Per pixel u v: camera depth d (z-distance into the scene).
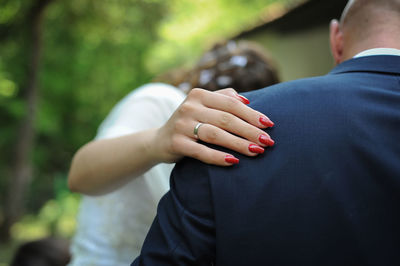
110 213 1.27
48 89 11.47
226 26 16.16
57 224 10.13
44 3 8.47
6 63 9.45
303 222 0.76
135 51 12.62
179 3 13.12
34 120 8.87
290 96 0.86
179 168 0.89
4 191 10.24
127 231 1.27
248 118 0.83
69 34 10.91
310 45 5.99
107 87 13.00
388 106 0.82
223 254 0.78
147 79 13.70
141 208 1.25
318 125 0.80
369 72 0.88
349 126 0.79
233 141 0.82
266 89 0.91
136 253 1.28
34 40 8.69
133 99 1.31
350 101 0.82
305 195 0.77
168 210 0.87
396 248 0.75
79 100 12.28
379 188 0.76
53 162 12.43
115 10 10.40
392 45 0.92
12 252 7.77
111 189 1.14
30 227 10.22
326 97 0.83
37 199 11.55
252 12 15.62
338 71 0.92
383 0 0.95
